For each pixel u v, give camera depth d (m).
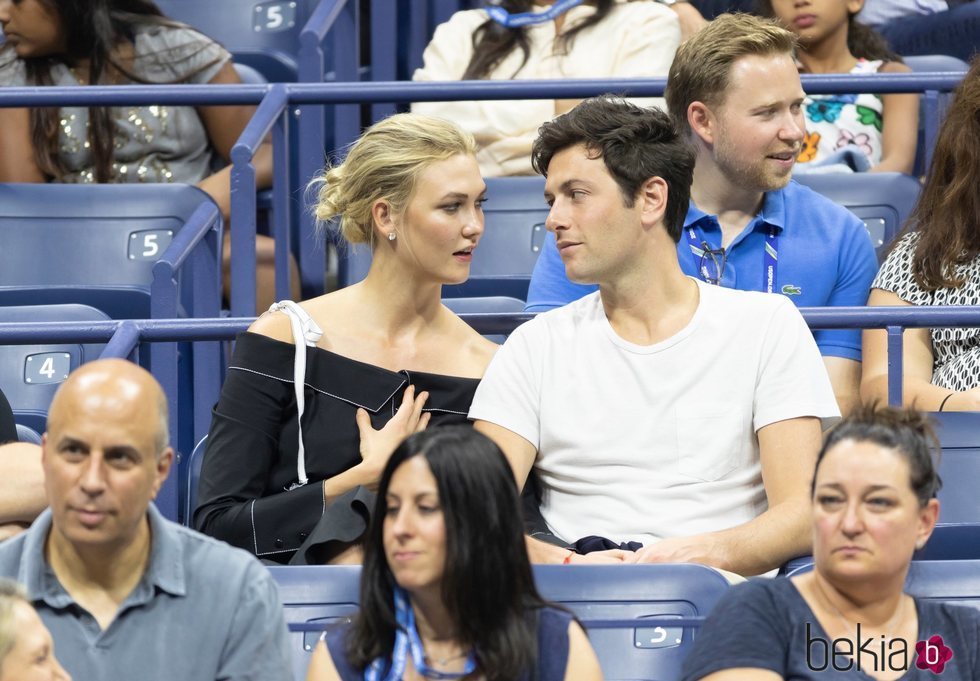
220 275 11.26
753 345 8.17
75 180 12.94
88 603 6.48
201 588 6.55
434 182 8.43
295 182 13.35
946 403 9.38
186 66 13.18
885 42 13.87
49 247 11.61
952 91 11.24
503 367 8.45
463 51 13.54
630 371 8.24
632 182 8.13
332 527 7.96
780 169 9.69
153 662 6.46
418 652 6.24
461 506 6.11
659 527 8.09
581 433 8.26
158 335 8.58
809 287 9.84
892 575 6.52
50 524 6.54
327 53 14.75
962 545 8.63
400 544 6.12
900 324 8.48
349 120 13.09
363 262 11.91
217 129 13.27
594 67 13.16
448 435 6.22
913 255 10.01
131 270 11.54
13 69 13.06
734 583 7.38
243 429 8.31
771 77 9.59
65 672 5.84
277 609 6.62
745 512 8.13
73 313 10.67
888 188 12.09
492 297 10.82
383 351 8.60
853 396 9.72
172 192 11.82
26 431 9.75
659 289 8.27
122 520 6.27
